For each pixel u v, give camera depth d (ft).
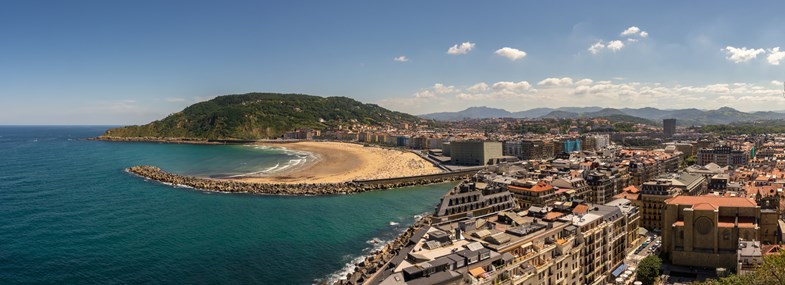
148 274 517.55
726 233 483.10
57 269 526.16
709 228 486.38
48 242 621.31
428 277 340.18
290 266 552.00
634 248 613.93
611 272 527.40
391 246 598.34
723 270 453.17
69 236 650.02
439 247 400.88
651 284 472.03
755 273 349.41
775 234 499.51
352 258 581.12
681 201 525.34
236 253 591.37
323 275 526.57
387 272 366.02
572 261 455.22
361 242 648.38
